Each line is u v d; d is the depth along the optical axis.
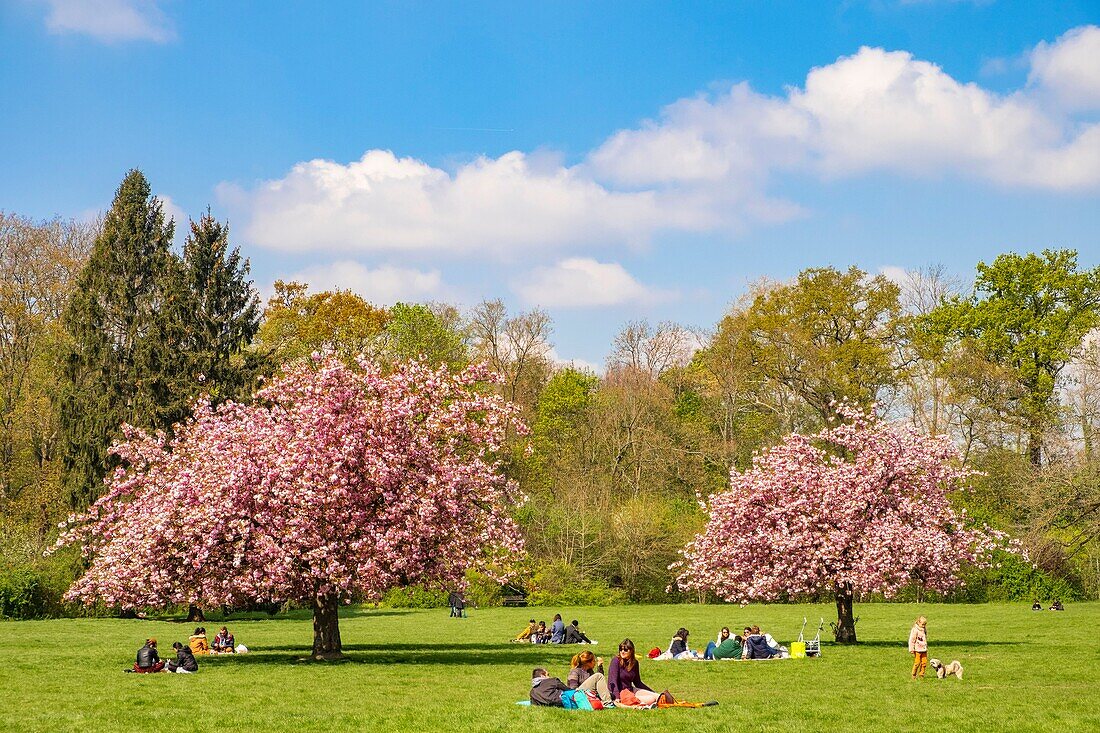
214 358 57.12
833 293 73.12
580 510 69.62
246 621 50.34
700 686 24.08
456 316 90.19
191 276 59.78
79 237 65.62
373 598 27.81
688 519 71.12
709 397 83.81
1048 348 66.00
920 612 54.53
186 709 18.86
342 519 27.45
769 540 35.28
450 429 29.38
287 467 26.78
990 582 64.50
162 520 27.00
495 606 65.38
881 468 35.66
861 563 34.59
